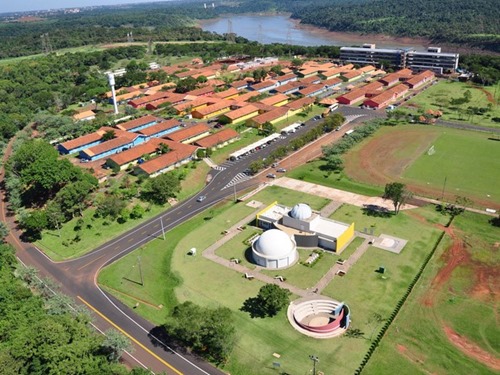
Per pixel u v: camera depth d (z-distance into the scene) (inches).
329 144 7642.7
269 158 6889.8
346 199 5797.2
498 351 3307.1
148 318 3863.2
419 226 5073.8
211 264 4537.4
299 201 5792.3
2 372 2920.8
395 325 3567.9
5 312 3548.2
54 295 3969.0
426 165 6683.1
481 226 5036.9
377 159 7003.0
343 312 3737.7
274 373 3191.4
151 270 4532.5
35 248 5118.1
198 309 3489.2
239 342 3494.1
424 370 3152.1
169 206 5876.0
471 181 6112.2
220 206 5792.3
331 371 3176.7
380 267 4266.7
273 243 4434.1
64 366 2938.0
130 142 7677.2
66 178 5935.0
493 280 4109.3
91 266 4675.2
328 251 4665.4
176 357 3417.8
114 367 3065.9
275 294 3659.0
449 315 3673.7
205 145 7514.8
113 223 5447.8
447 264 4360.2
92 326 3740.2
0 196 6535.4
